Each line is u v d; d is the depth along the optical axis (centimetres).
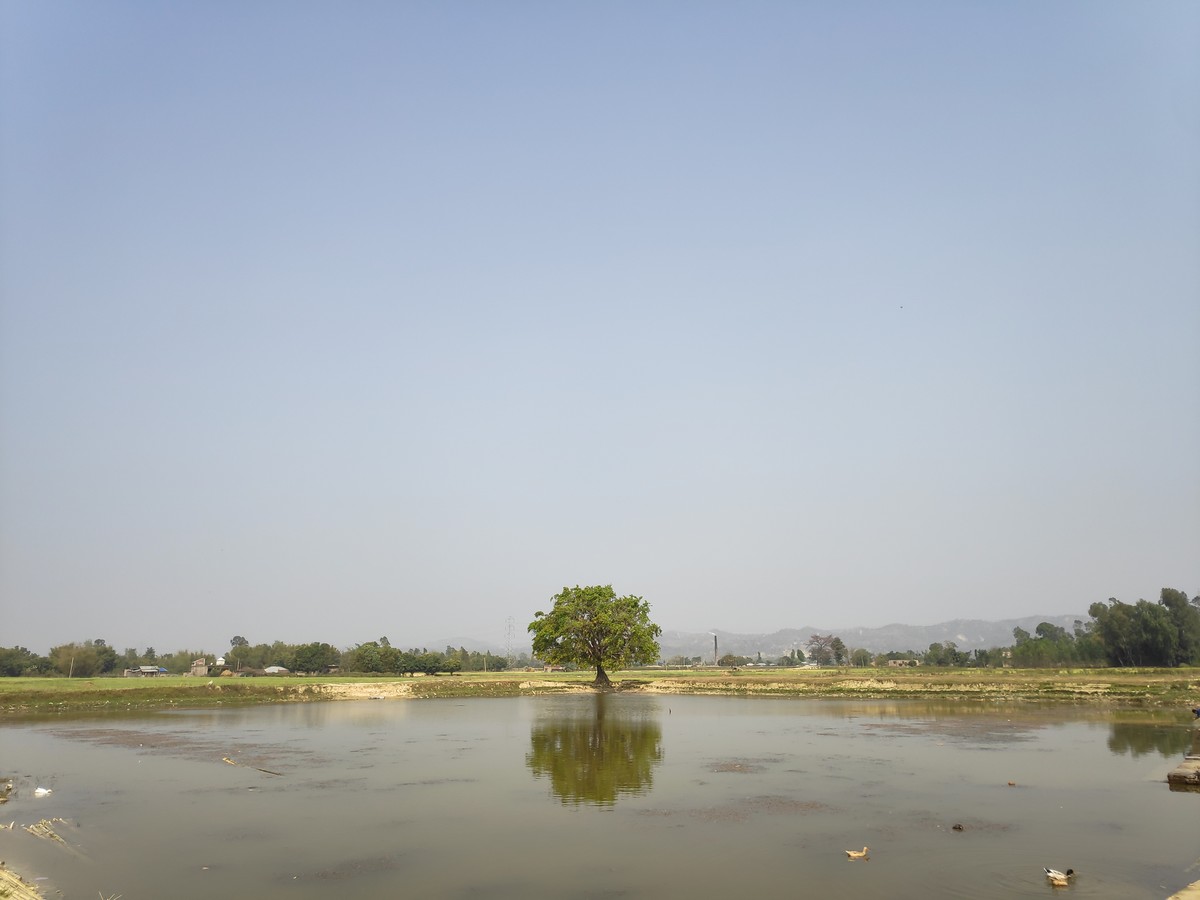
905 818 3294
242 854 2834
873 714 7494
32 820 3350
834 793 3800
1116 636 15075
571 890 2431
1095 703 8131
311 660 18525
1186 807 3475
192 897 2386
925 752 5034
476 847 2902
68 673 17612
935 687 9956
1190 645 14525
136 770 4553
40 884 2506
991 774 4253
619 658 11525
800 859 2725
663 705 8888
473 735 6109
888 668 18738
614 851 2836
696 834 3059
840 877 2528
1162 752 4941
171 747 5475
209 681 12231
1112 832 3056
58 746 5534
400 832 3123
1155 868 2602
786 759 4806
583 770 4478
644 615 11644
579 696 10438
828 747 5309
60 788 4034
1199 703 7812
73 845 2966
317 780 4219
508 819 3319
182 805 3622
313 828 3194
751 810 3453
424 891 2431
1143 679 10000
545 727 6644
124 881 2538
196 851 2872
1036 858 2714
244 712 8112
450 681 12194
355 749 5359
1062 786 3928
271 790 3959
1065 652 17050
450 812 3456
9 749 5397
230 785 4094
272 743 5669
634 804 3591
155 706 8794
